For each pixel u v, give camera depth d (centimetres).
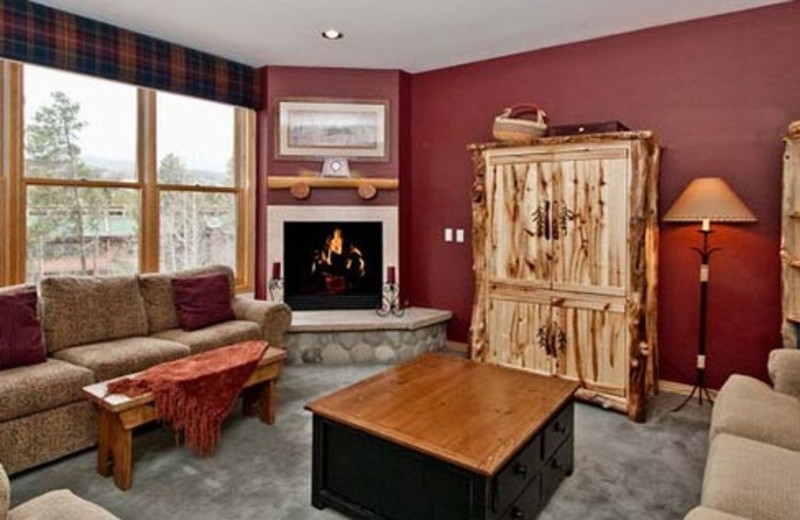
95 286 343
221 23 380
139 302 363
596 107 408
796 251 309
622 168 335
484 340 397
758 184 348
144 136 418
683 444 293
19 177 351
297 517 221
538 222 370
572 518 221
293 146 480
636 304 331
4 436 245
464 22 374
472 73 471
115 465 243
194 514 222
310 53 446
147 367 310
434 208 502
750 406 214
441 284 502
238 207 490
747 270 355
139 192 418
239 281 491
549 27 384
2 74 340
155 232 427
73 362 295
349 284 503
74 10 357
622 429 314
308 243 496
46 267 368
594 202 346
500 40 412
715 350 369
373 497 213
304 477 254
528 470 211
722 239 362
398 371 278
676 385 382
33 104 356
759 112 346
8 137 345
